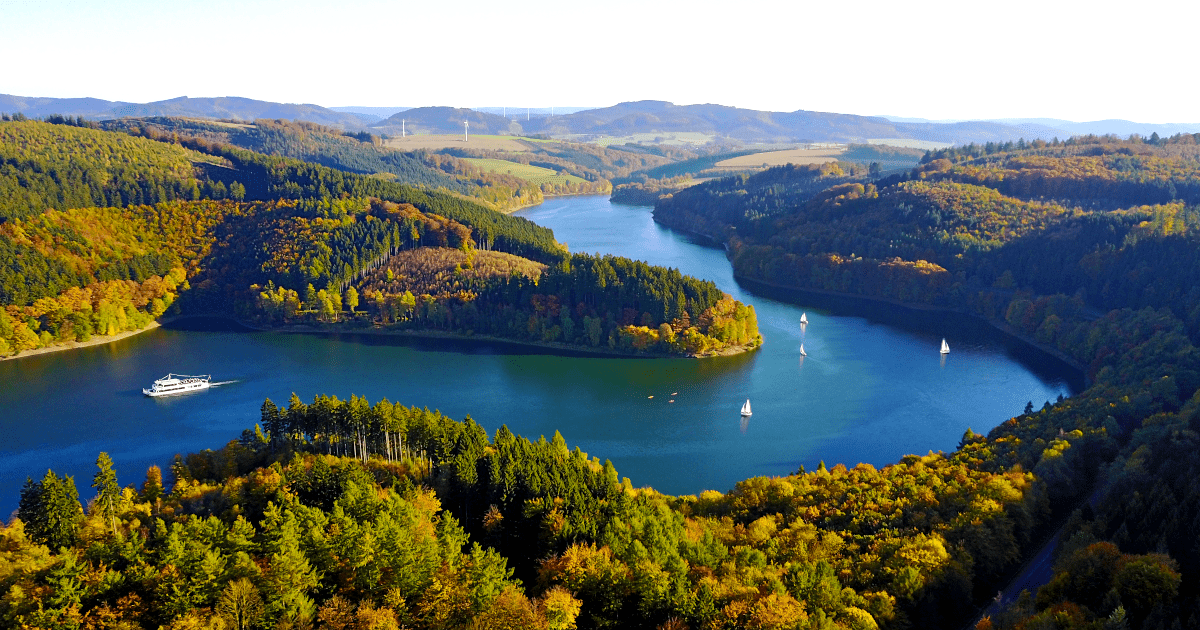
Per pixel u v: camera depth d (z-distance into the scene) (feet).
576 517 353.31
